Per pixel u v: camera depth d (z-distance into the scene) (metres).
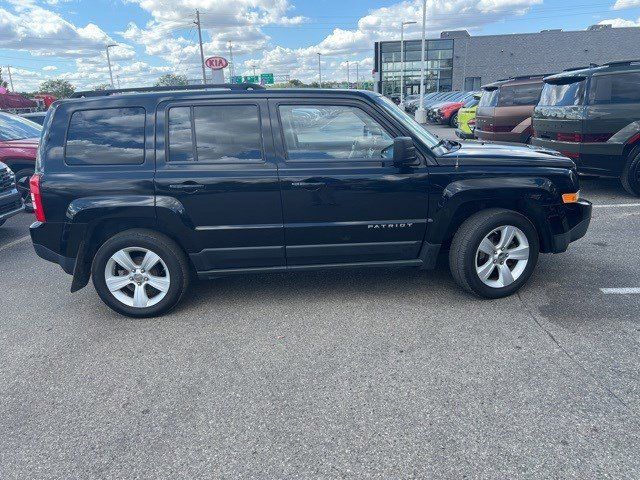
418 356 3.13
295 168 3.65
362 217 3.73
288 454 2.32
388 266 3.93
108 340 3.58
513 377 2.85
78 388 2.97
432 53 51.59
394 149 3.47
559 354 3.07
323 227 3.73
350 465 2.23
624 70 6.61
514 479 2.10
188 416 2.64
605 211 6.50
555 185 3.81
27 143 8.32
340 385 2.86
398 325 3.58
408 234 3.81
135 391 2.91
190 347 3.41
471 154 3.84
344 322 3.67
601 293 3.93
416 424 2.48
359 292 4.22
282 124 3.68
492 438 2.36
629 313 3.57
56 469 2.30
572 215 3.94
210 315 3.91
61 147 3.68
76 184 3.61
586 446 2.27
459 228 3.86
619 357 3.00
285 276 4.68
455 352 3.16
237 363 3.17
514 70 50.84
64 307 4.26
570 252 4.93
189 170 3.63
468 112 14.74
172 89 3.79
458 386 2.79
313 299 4.12
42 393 2.93
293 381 2.93
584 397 2.63
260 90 3.71
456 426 2.46
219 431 2.51
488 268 3.84
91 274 3.89
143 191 3.61
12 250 6.18
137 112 3.69
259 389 2.86
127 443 2.46
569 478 2.09
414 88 53.22
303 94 3.69
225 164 3.65
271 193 3.64
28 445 2.47
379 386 2.83
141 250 3.77
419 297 4.05
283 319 3.78
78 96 3.86
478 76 51.75
